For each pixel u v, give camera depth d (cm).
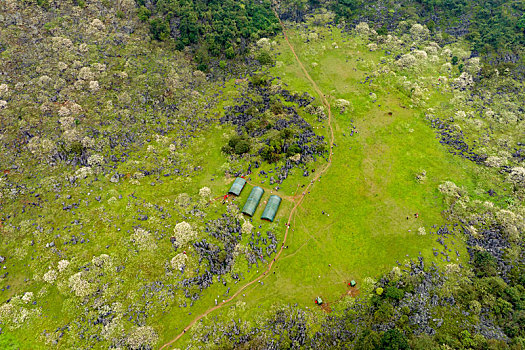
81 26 11125
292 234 8250
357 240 8162
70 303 6731
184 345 6444
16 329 6412
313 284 7406
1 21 10169
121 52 11219
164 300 6925
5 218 7681
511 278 7306
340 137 10512
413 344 6134
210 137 10300
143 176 8988
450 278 7306
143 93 10544
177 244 7669
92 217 7988
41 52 10162
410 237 8162
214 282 7288
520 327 6338
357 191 9156
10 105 9069
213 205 8650
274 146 9688
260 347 6353
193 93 11225
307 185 9269
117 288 6994
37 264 7194
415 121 11044
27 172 8356
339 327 6688
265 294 7206
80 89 9988
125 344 6353
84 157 8875
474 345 6147
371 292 7200
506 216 8269
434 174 9544
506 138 10312
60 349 6238
